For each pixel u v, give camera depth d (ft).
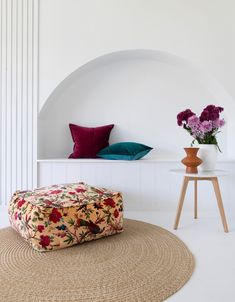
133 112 9.47
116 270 4.58
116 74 9.41
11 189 8.51
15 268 4.63
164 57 8.75
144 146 8.52
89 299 3.76
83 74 9.27
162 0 8.17
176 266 4.74
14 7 8.44
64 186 6.45
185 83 9.40
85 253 5.24
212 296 3.87
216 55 8.15
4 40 8.47
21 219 5.56
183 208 8.20
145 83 9.41
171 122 9.45
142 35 8.20
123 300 3.75
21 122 8.48
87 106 9.48
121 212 6.32
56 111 9.41
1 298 3.77
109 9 8.24
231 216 8.07
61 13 8.36
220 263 4.92
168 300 3.76
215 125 6.86
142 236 6.25
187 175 6.64
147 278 4.32
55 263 4.82
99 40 8.30
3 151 8.54
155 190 8.22
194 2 8.14
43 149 9.23
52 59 8.42
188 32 8.16
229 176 8.11
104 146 9.08
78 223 5.54
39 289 3.99
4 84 8.50
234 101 8.20
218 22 8.13
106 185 8.21
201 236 6.36
